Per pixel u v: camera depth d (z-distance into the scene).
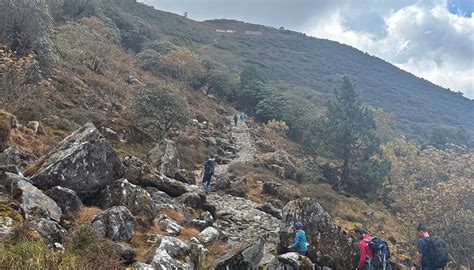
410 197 22.95
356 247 9.91
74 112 18.56
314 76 122.31
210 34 135.25
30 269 4.15
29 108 15.18
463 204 21.34
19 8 19.61
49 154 8.88
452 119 111.31
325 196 25.36
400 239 22.17
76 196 7.80
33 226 5.74
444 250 7.34
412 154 38.50
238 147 33.12
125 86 29.72
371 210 26.31
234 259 7.03
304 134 39.41
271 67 113.88
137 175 11.64
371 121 34.31
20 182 7.02
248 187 19.80
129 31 59.03
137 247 7.27
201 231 9.87
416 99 127.69
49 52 21.50
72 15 42.88
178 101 23.56
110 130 18.59
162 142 17.70
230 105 55.34
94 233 6.02
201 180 19.28
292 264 7.77
